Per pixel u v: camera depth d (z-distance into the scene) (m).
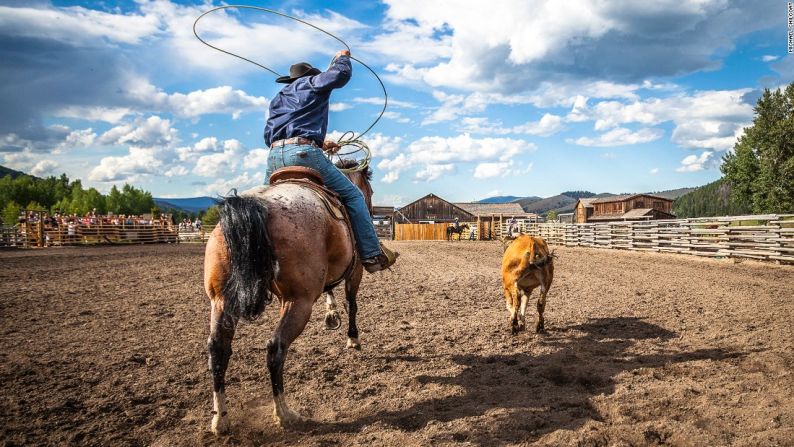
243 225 3.41
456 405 4.27
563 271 14.80
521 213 83.06
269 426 3.87
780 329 6.62
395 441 3.58
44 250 27.23
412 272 15.51
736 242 17.20
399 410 4.18
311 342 6.47
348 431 3.79
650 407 4.05
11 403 4.23
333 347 6.22
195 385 4.80
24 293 10.38
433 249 28.70
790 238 15.20
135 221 37.78
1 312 8.25
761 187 54.34
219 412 3.63
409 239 52.28
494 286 12.19
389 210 58.97
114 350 5.97
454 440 3.58
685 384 4.59
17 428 3.76
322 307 9.18
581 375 4.92
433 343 6.45
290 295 3.78
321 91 4.39
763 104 55.66
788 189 52.38
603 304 9.10
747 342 6.02
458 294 10.84
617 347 6.12
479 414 4.04
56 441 3.59
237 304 3.38
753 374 4.78
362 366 5.45
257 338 6.68
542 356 5.79
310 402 4.38
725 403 4.07
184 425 3.91
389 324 7.67
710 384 4.57
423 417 4.00
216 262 3.59
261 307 3.46
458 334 6.96
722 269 14.26
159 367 5.33
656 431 3.61
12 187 118.38
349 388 4.74
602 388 4.65
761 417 3.76
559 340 6.58
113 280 12.84
